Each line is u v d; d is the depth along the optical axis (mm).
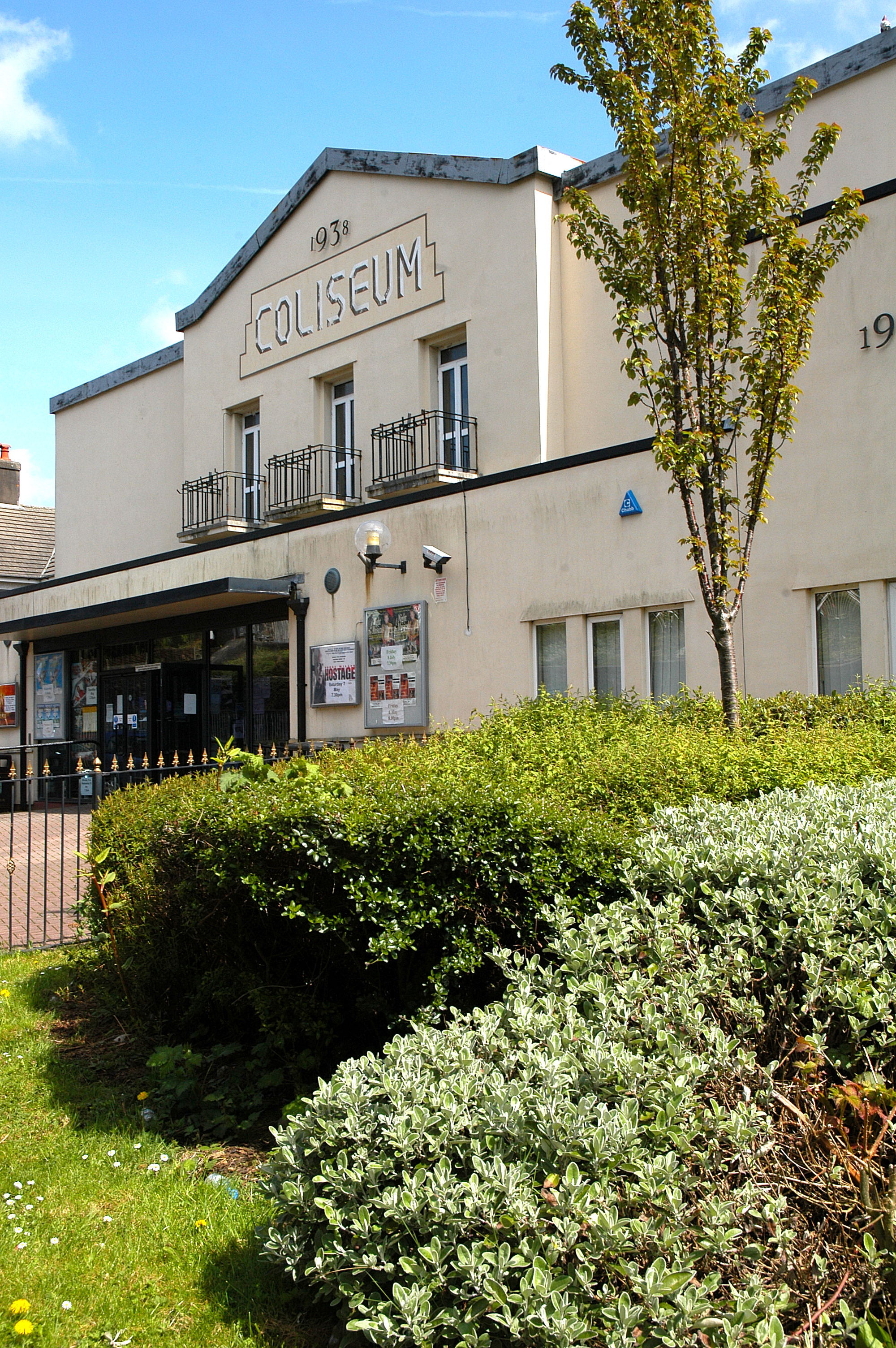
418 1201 2480
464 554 12219
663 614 10406
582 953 3320
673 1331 2154
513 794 4230
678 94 7555
